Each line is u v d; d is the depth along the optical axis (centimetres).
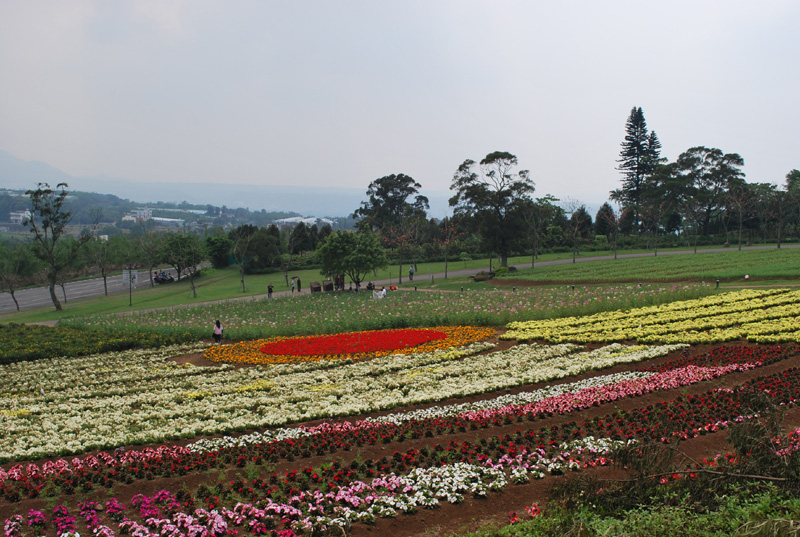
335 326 3394
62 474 1314
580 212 9700
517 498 1187
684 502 1000
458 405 1823
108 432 1700
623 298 3700
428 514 1136
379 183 11900
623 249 9106
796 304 3284
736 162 10112
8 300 6931
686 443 1401
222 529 1066
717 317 3038
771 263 5488
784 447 1048
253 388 2202
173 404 2017
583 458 1348
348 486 1227
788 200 8969
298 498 1162
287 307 4597
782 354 2230
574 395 1792
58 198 5584
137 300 6000
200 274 8356
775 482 1013
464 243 9550
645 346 2566
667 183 9444
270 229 9556
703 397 1694
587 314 3491
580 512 1030
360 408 1845
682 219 10750
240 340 3297
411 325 3453
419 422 1625
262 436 1614
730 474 1016
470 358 2572
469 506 1164
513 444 1423
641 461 1083
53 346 3141
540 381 2083
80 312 5319
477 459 1345
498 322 3412
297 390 2147
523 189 6638
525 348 2703
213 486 1258
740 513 945
